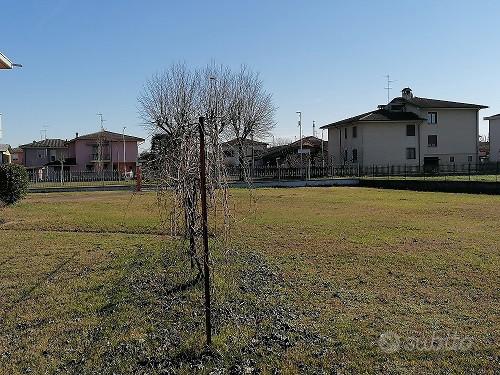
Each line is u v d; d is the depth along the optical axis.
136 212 16.83
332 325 5.20
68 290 6.75
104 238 11.30
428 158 48.34
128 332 5.12
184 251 7.50
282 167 45.53
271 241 10.56
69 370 4.28
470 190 25.30
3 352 4.68
